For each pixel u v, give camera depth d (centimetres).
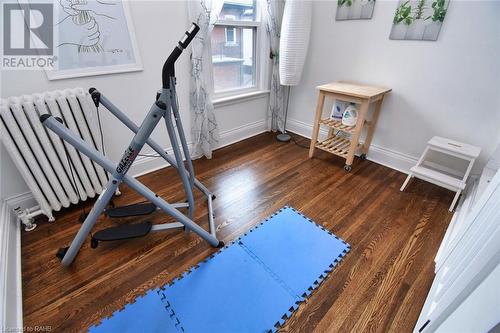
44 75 144
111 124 181
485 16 159
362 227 161
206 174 218
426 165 213
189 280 125
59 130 94
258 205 181
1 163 145
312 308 114
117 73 172
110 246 142
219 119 257
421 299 118
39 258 134
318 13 238
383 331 105
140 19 171
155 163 221
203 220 165
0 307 95
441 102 193
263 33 256
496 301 44
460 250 102
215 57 236
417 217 170
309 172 224
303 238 152
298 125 302
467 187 190
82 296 116
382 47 209
